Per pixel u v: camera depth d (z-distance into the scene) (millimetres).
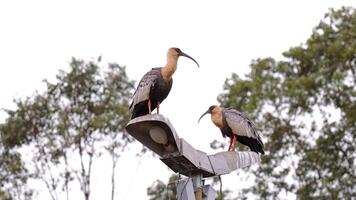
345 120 25500
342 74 25234
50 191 25969
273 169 25172
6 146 26359
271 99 25781
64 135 26312
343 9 26344
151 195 24469
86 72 27172
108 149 26250
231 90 26094
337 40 25703
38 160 26156
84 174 26125
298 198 24938
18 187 25922
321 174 25219
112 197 25828
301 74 26406
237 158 11227
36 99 26828
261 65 26469
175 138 10195
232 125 13914
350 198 24828
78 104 26766
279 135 25516
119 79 27422
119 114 26344
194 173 10672
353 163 25250
